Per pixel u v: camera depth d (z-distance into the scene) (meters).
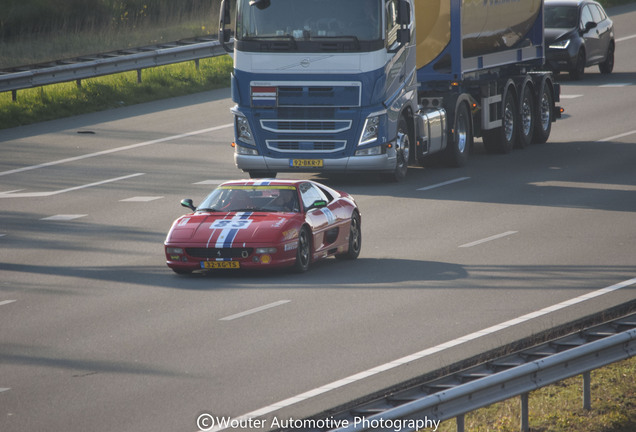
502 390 24.02
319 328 33.53
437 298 37.47
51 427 24.55
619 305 35.41
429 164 70.81
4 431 24.31
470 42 69.06
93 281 41.78
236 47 61.59
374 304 36.75
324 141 60.91
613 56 112.50
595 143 78.12
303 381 27.92
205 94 99.50
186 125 85.19
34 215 56.59
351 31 60.09
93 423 24.80
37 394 27.20
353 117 60.41
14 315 36.44
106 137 80.62
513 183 63.53
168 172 68.25
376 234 50.47
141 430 24.27
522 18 77.44
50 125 85.62
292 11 60.59
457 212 55.03
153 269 43.97
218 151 75.44
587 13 108.25
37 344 32.38
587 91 101.25
